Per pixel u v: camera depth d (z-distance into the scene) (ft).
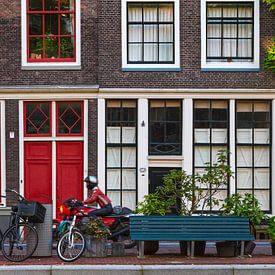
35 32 63.93
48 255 44.78
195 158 62.95
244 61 63.77
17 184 62.34
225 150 58.08
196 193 56.90
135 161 63.05
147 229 44.29
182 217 44.73
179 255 45.96
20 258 43.09
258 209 46.60
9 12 63.36
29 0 63.93
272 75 62.85
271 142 63.00
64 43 63.87
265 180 63.31
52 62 63.41
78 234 43.24
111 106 63.26
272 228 46.55
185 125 62.44
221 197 62.54
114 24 62.95
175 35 62.95
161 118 63.00
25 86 62.54
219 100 63.26
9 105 62.49
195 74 62.80
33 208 43.19
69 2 63.93
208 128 63.05
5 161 62.34
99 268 38.78
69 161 62.75
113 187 63.21
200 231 44.37
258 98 62.85
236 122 63.26
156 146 62.90
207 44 63.67
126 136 63.21
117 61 62.75
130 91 62.44
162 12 63.87
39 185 62.69
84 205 49.37
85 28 63.36
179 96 62.54
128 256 45.29
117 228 48.01
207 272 39.04
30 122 62.95
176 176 48.85
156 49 63.67
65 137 62.69
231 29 63.82
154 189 62.49
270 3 62.69
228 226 44.62
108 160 63.21
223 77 62.80
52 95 62.49
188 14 63.00
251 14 63.87
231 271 39.11
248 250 45.88
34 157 62.75
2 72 62.95
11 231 43.62
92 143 62.54
